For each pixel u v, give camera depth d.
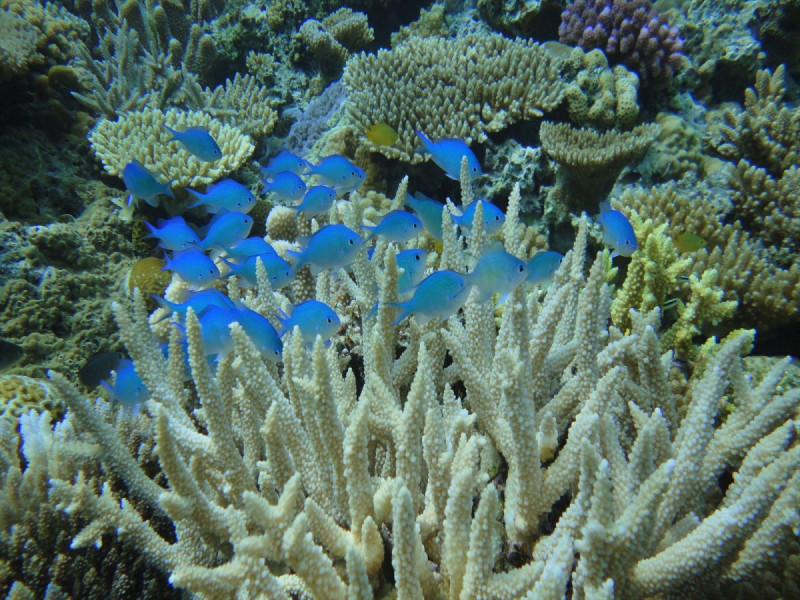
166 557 0.31
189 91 0.99
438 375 0.39
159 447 0.27
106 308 0.68
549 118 0.79
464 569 0.26
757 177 0.68
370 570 0.27
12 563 0.34
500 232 0.58
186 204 0.79
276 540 0.25
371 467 0.33
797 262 0.61
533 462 0.28
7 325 0.61
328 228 0.42
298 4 1.17
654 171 0.75
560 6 0.94
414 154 0.76
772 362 0.50
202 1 1.19
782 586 0.30
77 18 1.04
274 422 0.29
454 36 1.09
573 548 0.27
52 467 0.36
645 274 0.53
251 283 0.47
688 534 0.27
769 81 0.80
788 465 0.24
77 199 0.80
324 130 0.97
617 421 0.37
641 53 0.81
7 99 0.79
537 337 0.35
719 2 0.87
